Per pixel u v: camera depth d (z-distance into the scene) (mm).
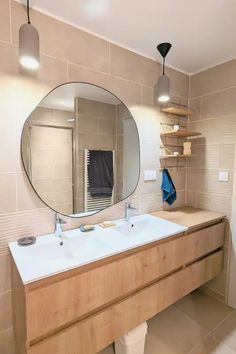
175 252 1524
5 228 1258
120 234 1439
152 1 1206
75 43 1431
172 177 2129
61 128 1432
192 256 1659
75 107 1479
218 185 1991
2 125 1207
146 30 1474
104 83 1593
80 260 1083
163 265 1452
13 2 1195
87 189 1586
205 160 2080
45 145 1375
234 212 1890
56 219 1382
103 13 1308
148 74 1844
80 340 1076
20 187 1292
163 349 1505
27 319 917
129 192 1817
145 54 1801
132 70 1739
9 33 1191
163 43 1619
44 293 948
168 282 1492
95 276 1104
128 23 1399
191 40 1589
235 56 1819
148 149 1913
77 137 1510
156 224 1737
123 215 1791
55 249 1294
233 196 1887
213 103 1995
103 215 1677
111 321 1188
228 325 1733
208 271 1825
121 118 1715
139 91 1800
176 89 2080
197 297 2086
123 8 1262
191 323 1750
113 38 1571
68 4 1236
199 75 2094
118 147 1725
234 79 1843
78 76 1465
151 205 1980
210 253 1886
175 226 1604
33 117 1308
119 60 1657
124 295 1266
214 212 2014
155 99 1915
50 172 1407
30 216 1341
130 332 1306
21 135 1269
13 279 1210
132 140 1799
